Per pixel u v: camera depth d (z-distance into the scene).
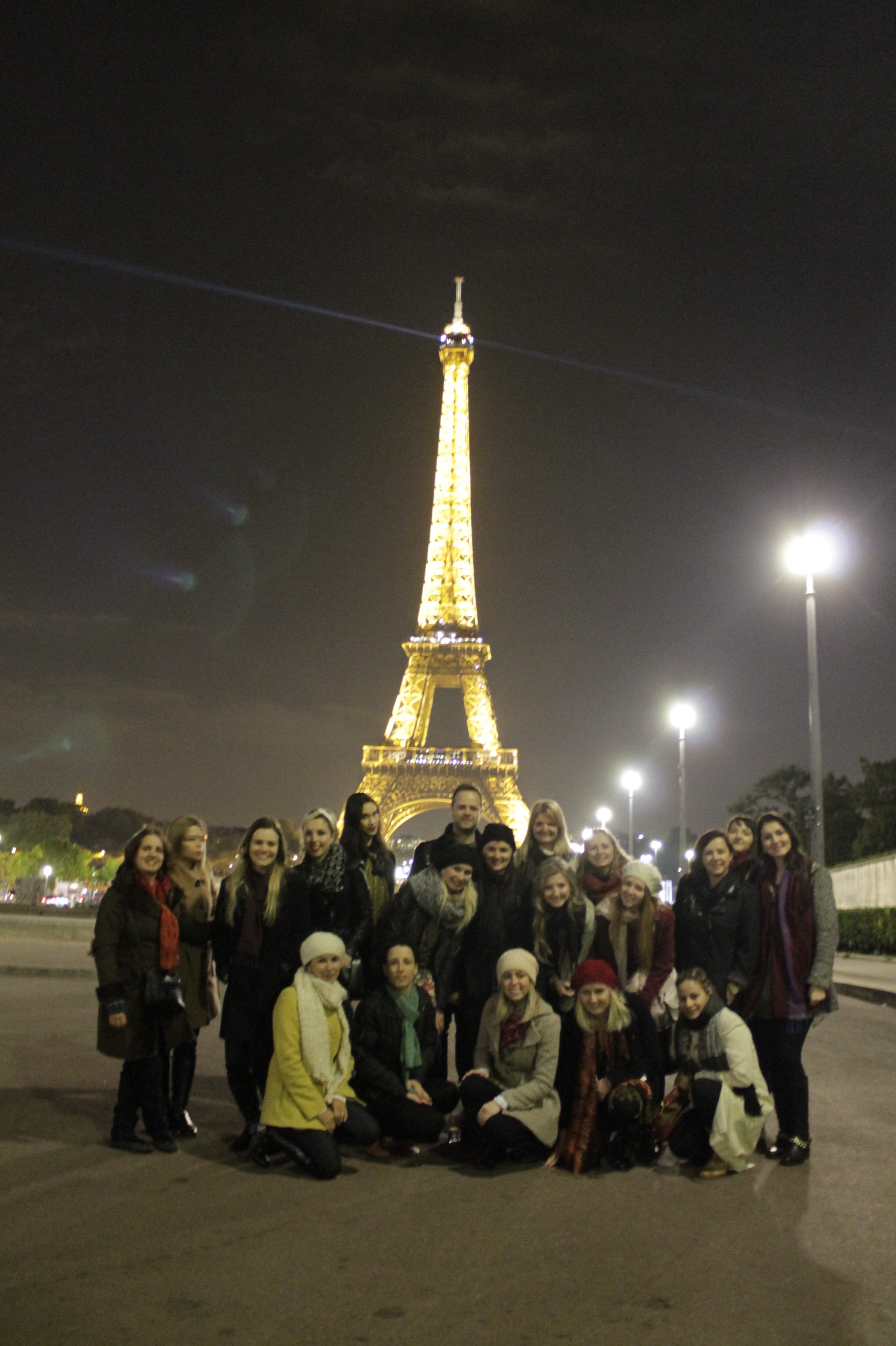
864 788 91.69
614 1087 11.70
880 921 47.84
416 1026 12.38
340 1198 10.23
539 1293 7.90
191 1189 10.34
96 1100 14.11
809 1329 7.36
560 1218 9.74
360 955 13.26
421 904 12.78
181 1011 11.70
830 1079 17.17
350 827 14.38
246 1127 11.96
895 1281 8.29
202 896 13.12
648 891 12.70
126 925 11.80
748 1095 11.51
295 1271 8.21
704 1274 8.37
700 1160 11.69
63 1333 7.00
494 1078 12.02
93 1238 8.84
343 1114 11.19
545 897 12.73
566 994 12.26
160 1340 6.94
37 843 146.12
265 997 12.09
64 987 27.92
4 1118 12.84
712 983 12.20
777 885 12.77
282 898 12.27
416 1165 11.68
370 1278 8.11
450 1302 7.69
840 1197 10.57
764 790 91.50
